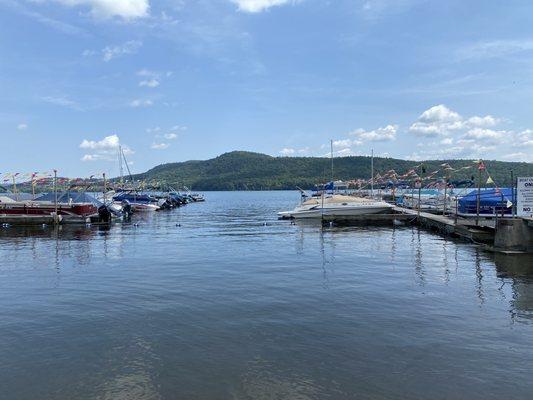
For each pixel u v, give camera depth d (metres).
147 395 8.16
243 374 8.96
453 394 8.11
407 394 8.11
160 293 15.46
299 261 22.05
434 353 9.91
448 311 13.10
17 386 8.56
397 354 9.88
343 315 12.75
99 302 14.35
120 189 76.69
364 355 9.83
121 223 48.88
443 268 19.92
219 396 8.10
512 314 12.79
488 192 38.12
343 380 8.66
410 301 14.23
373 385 8.45
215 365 9.39
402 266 20.45
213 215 63.28
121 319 12.54
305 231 38.44
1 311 13.41
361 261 21.91
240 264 21.25
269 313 12.97
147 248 27.61
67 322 12.31
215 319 12.45
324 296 14.88
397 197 68.44
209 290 15.82
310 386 8.43
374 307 13.55
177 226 44.75
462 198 39.84
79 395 8.20
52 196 50.78
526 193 23.70
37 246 28.88
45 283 17.27
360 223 45.50
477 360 9.53
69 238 33.81
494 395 8.07
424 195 63.88
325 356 9.80
